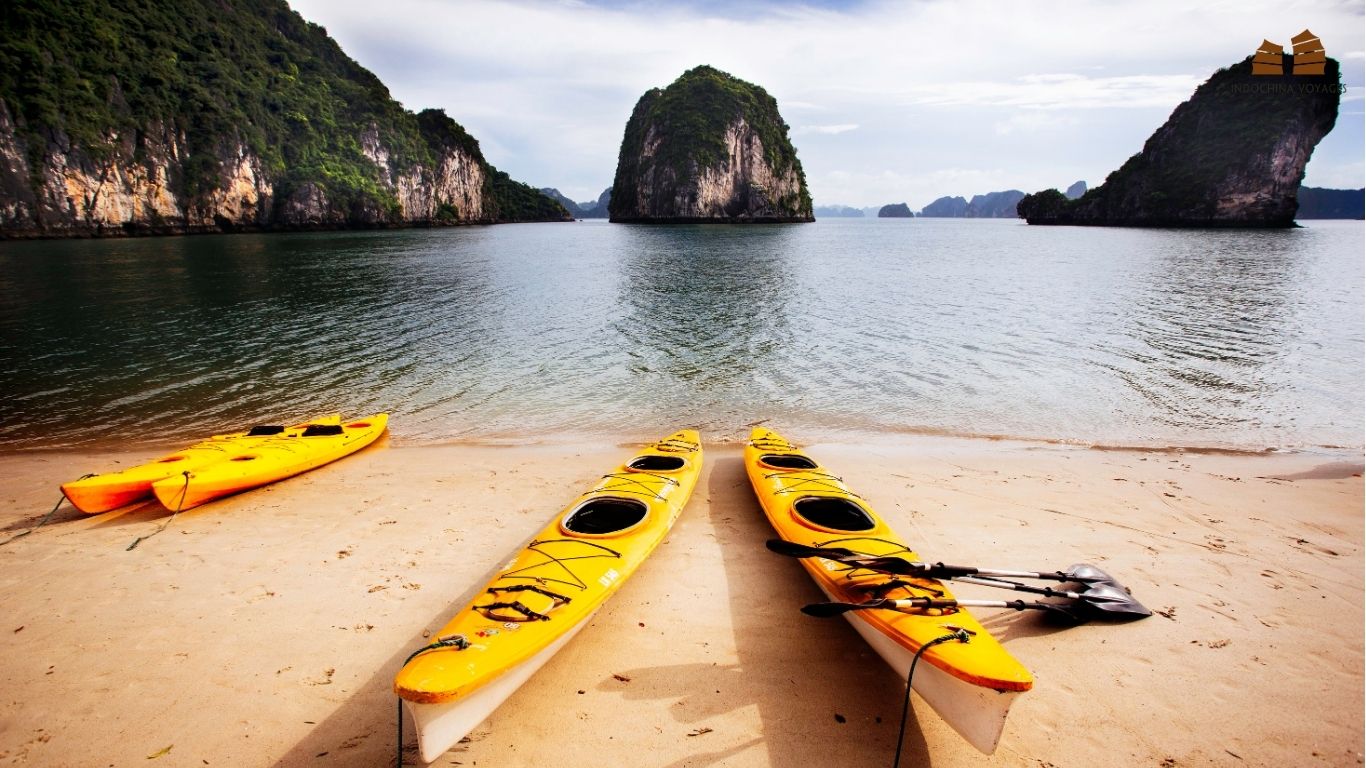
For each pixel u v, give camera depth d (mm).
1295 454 9023
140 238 72500
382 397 11906
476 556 5801
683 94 145250
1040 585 5266
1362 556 5805
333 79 121625
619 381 12945
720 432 10070
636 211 154875
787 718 3762
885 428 10250
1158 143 109812
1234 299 23203
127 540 6211
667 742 3561
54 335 17234
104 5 83250
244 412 11094
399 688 3160
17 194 67625
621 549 5121
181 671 4168
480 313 20875
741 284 28953
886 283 29188
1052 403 11469
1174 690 4016
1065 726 3719
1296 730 3695
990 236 88562
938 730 3707
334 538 6203
